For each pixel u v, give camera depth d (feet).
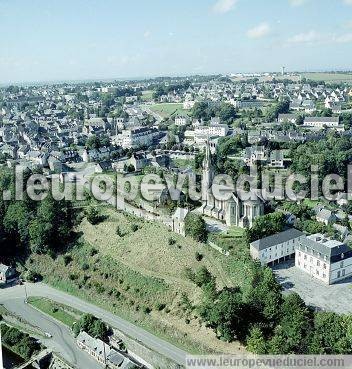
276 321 632.38
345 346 564.71
